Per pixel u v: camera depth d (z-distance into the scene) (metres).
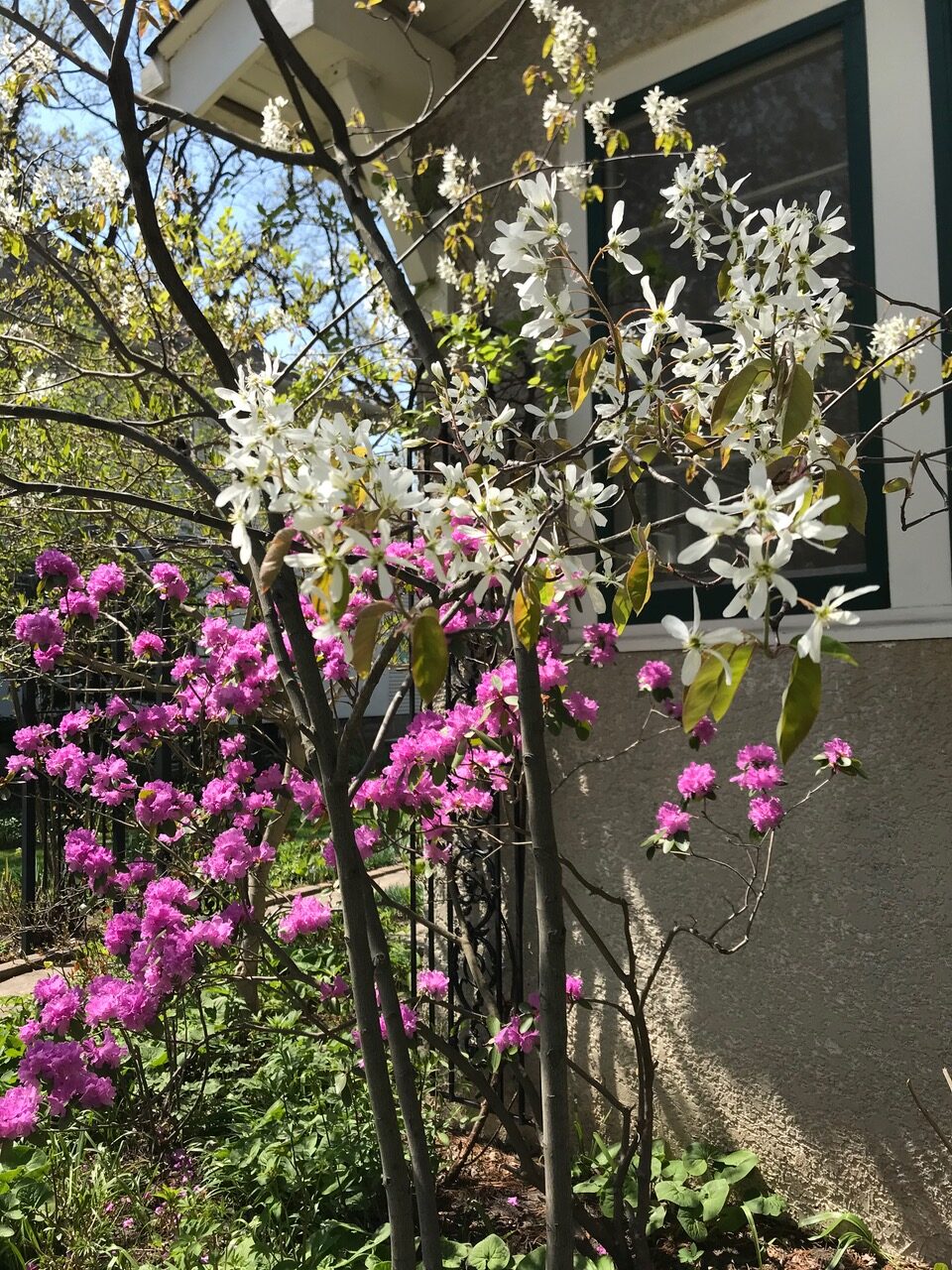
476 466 1.52
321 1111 2.80
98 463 4.52
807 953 2.60
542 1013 1.78
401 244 3.69
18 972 4.50
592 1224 2.28
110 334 2.20
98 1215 2.48
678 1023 2.82
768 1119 2.64
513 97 3.44
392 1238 1.76
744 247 1.45
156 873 2.90
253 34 3.33
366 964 1.74
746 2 2.91
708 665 1.05
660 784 2.88
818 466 1.29
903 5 2.63
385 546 1.19
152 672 4.77
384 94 3.59
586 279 1.45
